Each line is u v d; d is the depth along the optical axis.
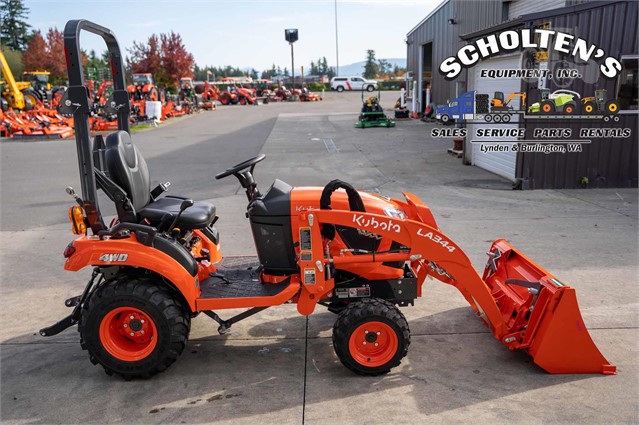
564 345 3.55
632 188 9.63
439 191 9.62
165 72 41.00
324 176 11.34
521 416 3.14
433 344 4.09
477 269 5.58
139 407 3.37
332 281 3.71
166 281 3.73
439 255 3.69
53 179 12.22
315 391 3.49
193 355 4.04
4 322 4.70
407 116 25.72
